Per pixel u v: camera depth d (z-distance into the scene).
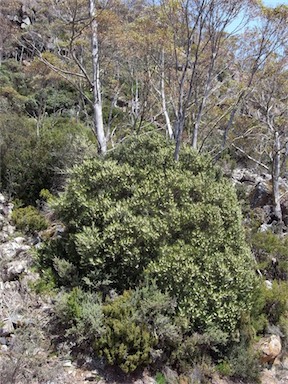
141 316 5.09
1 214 8.02
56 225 7.72
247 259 6.43
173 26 9.38
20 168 9.08
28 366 4.60
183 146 8.11
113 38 9.57
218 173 8.08
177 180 6.54
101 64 11.95
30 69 15.05
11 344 4.85
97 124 9.14
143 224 5.69
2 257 6.30
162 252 5.61
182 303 5.34
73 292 5.30
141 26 10.30
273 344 5.90
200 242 5.87
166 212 6.12
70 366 4.79
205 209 6.16
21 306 5.45
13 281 5.84
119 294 5.60
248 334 5.82
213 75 11.58
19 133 10.30
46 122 15.06
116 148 7.86
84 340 5.05
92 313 5.02
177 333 5.14
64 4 9.41
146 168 6.88
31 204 9.03
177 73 10.10
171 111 14.62
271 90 12.80
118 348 4.82
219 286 5.63
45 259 6.20
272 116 13.52
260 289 6.45
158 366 5.09
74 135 10.41
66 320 5.19
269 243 8.79
